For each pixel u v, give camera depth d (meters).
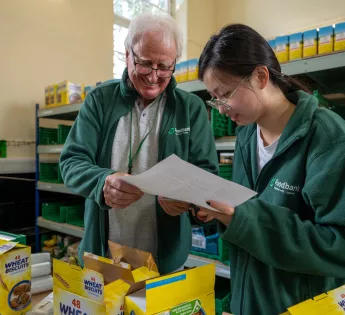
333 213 0.65
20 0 3.01
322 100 1.61
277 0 3.88
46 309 0.76
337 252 0.64
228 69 0.74
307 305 0.53
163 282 0.56
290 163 0.76
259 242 0.67
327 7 3.47
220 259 1.85
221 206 0.66
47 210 3.03
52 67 3.27
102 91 1.18
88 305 0.60
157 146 1.13
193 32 4.27
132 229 1.15
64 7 3.35
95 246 1.13
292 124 0.77
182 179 0.63
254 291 0.83
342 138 0.67
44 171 3.09
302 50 1.62
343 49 1.45
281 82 0.82
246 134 0.98
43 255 1.04
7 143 2.97
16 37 3.00
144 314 0.57
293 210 0.75
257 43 0.75
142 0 4.26
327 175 0.66
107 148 1.14
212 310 0.63
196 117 1.18
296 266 0.67
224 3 4.41
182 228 1.14
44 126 3.29
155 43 0.97
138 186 0.75
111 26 3.82
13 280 0.79
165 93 1.17
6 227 2.93
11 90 2.99
